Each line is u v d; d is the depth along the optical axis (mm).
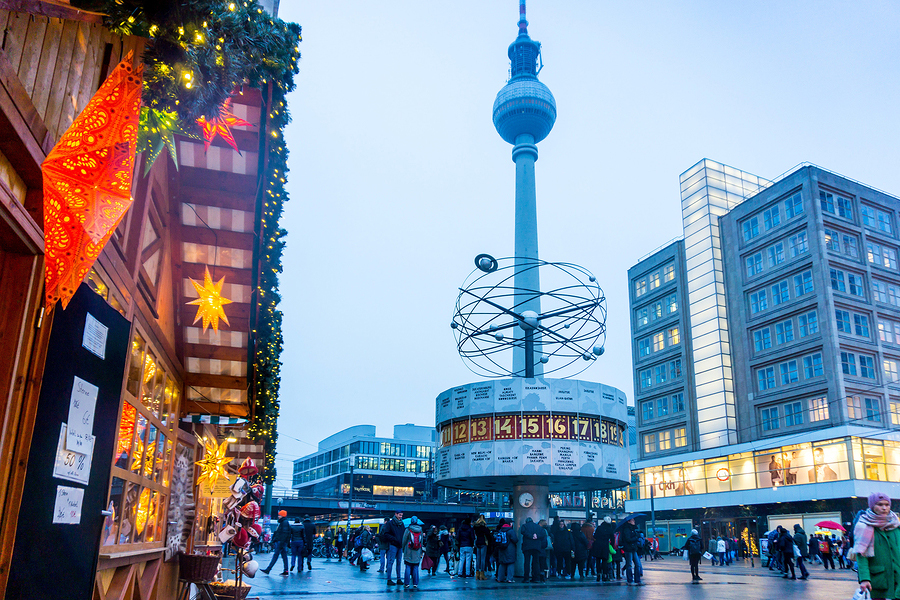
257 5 4766
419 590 15164
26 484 3961
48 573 4348
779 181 58281
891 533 6352
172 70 3877
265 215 8336
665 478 64250
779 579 22438
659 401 68875
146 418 7328
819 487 47906
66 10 2816
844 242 55281
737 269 61625
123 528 6676
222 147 6766
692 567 20203
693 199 67875
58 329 4281
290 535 22125
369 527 49969
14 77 3281
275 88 6238
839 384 50031
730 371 60500
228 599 9250
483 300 23359
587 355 22938
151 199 6496
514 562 18188
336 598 13039
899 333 55281
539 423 19859
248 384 10016
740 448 56219
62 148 3080
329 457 126375
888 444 48844
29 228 3801
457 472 20359
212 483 13664
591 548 19750
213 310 7352
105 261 5113
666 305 69375
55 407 4312
